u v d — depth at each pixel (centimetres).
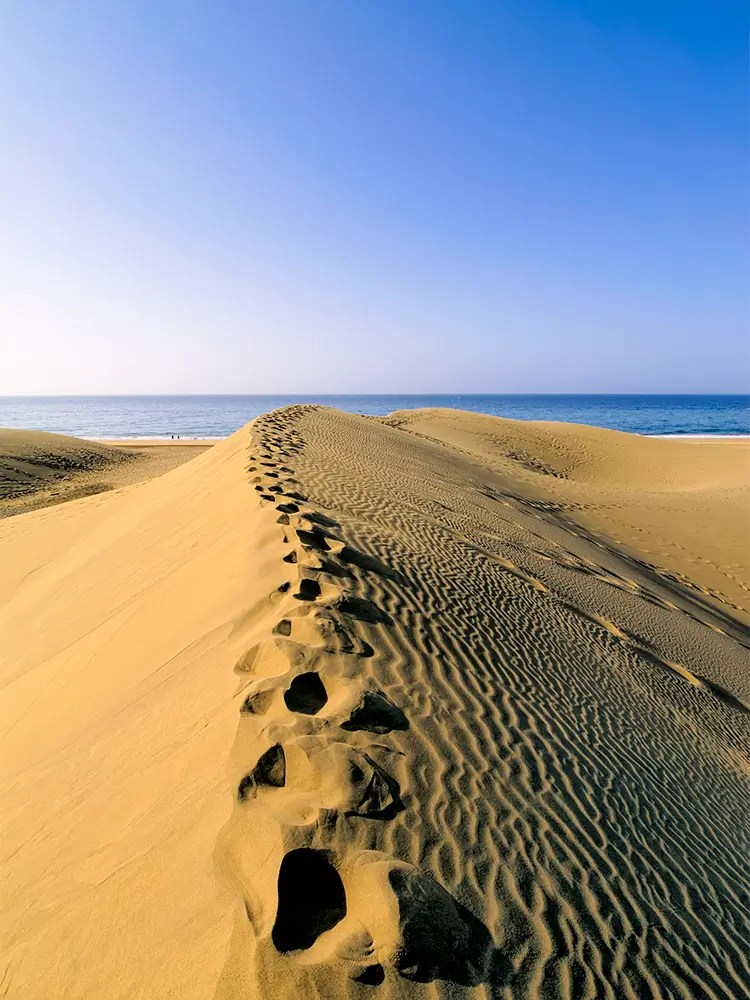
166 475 1733
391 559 672
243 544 639
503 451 3328
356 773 306
